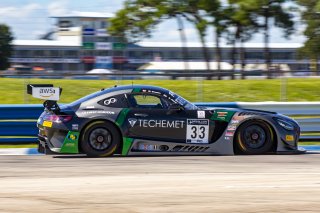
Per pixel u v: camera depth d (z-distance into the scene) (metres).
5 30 123.62
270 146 15.35
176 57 141.88
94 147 14.70
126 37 84.75
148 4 82.94
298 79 35.56
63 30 139.88
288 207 9.01
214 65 117.69
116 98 15.00
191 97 30.11
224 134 15.16
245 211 8.73
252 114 15.27
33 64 130.75
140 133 14.85
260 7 76.56
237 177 11.60
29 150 16.42
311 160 14.18
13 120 18.33
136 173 12.01
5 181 11.04
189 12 81.31
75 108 14.93
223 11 78.81
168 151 15.02
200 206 9.02
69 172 12.12
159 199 9.48
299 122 19.44
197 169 12.59
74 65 132.38
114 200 9.39
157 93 15.21
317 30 80.62
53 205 9.00
